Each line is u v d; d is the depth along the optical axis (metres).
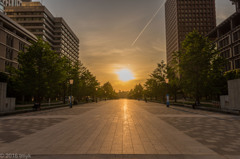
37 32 83.62
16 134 7.52
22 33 54.66
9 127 9.34
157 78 46.66
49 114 16.39
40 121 11.58
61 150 5.16
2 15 45.59
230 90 17.52
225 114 15.29
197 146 5.56
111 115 15.05
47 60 23.78
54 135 7.24
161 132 7.78
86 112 18.25
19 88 24.34
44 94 24.80
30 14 85.62
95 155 4.71
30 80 23.16
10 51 48.41
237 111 14.94
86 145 5.69
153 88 53.19
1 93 17.47
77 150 5.16
